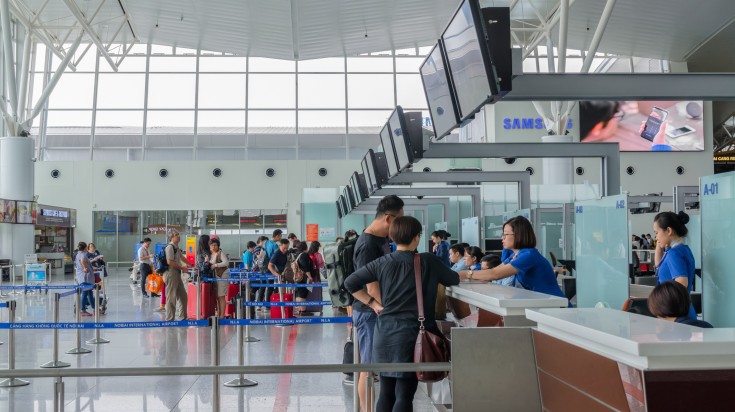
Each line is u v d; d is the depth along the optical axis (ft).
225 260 46.19
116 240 104.94
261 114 110.32
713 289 18.99
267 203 105.60
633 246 71.61
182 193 105.19
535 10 88.48
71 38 104.94
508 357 9.52
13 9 81.35
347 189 62.34
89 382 25.52
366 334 16.94
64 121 108.47
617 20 89.66
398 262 14.02
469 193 50.39
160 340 36.58
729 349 6.53
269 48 97.86
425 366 11.12
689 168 108.27
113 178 104.94
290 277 48.19
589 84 17.15
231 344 35.19
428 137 30.45
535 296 11.80
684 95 17.16
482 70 16.69
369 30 90.53
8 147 82.17
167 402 22.45
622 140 107.34
